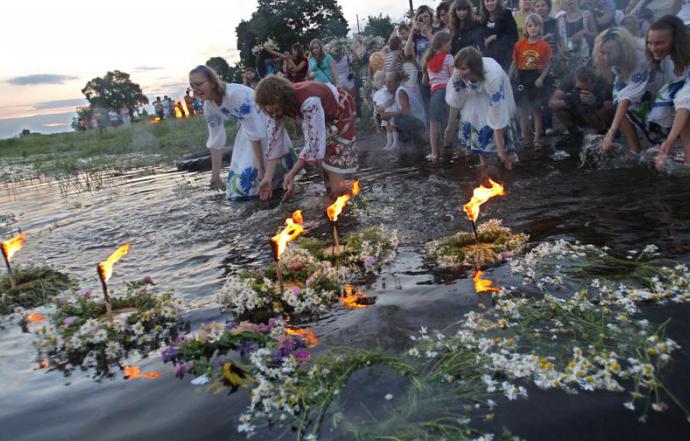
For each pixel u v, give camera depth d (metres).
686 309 2.40
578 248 3.21
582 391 1.93
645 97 5.22
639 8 7.07
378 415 1.90
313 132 4.77
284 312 2.90
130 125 27.56
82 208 6.54
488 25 7.43
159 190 7.20
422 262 3.40
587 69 6.27
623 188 4.41
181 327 2.85
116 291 3.46
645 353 2.08
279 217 4.87
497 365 2.08
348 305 2.89
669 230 3.37
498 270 3.10
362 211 4.68
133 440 1.92
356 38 12.27
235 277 3.22
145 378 2.35
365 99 12.05
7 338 2.94
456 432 1.76
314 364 2.24
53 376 2.46
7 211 6.98
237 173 5.73
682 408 1.79
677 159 4.93
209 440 1.88
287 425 1.91
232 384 2.22
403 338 2.43
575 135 6.91
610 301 2.56
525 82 6.91
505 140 5.84
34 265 4.21
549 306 2.57
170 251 4.25
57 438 1.98
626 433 1.71
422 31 7.85
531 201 4.37
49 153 20.56
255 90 4.72
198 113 28.86
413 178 5.78
